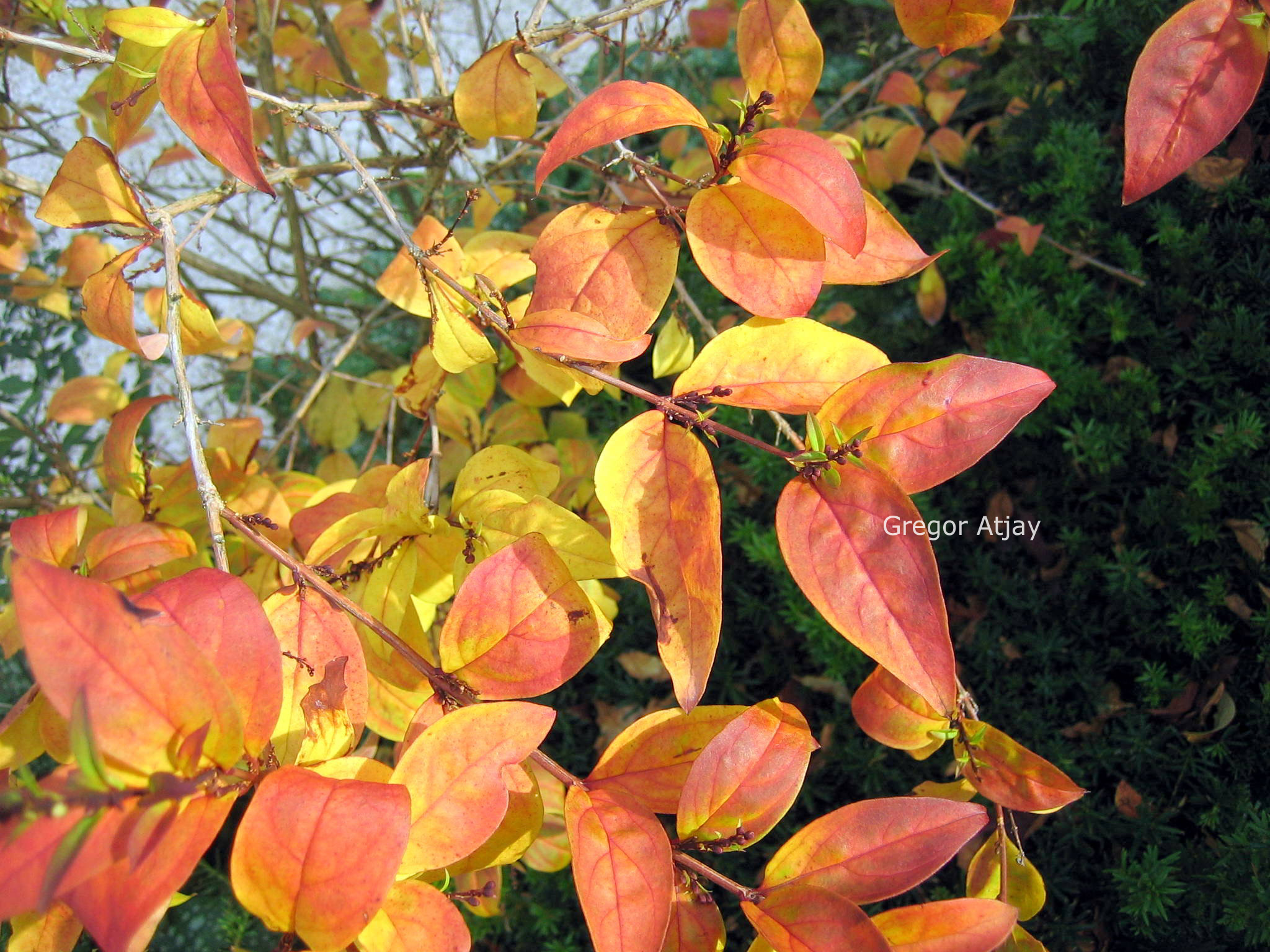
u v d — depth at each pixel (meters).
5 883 0.16
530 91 0.28
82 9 0.35
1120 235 0.43
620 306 0.25
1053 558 0.42
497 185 0.47
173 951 0.44
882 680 0.27
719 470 0.46
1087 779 0.39
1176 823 0.38
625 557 0.22
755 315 0.24
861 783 0.41
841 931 0.20
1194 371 0.41
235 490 0.32
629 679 0.45
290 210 0.49
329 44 0.44
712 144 0.23
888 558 0.21
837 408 0.22
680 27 0.62
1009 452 0.44
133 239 0.28
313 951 0.18
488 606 0.23
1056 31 0.46
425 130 0.40
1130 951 0.37
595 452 0.42
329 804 0.18
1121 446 0.41
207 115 0.22
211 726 0.18
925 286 0.45
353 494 0.32
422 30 0.40
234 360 0.52
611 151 0.50
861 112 0.50
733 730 0.23
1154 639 0.40
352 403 0.48
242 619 0.19
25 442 0.57
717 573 0.22
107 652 0.17
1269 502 0.38
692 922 0.23
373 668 0.27
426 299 0.28
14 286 0.41
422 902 0.20
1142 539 0.41
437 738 0.21
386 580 0.27
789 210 0.23
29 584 0.17
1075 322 0.44
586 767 0.44
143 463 0.30
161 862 0.17
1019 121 0.48
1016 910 0.21
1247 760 0.37
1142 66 0.22
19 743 0.24
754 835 0.22
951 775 0.40
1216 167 0.42
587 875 0.21
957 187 0.46
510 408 0.42
